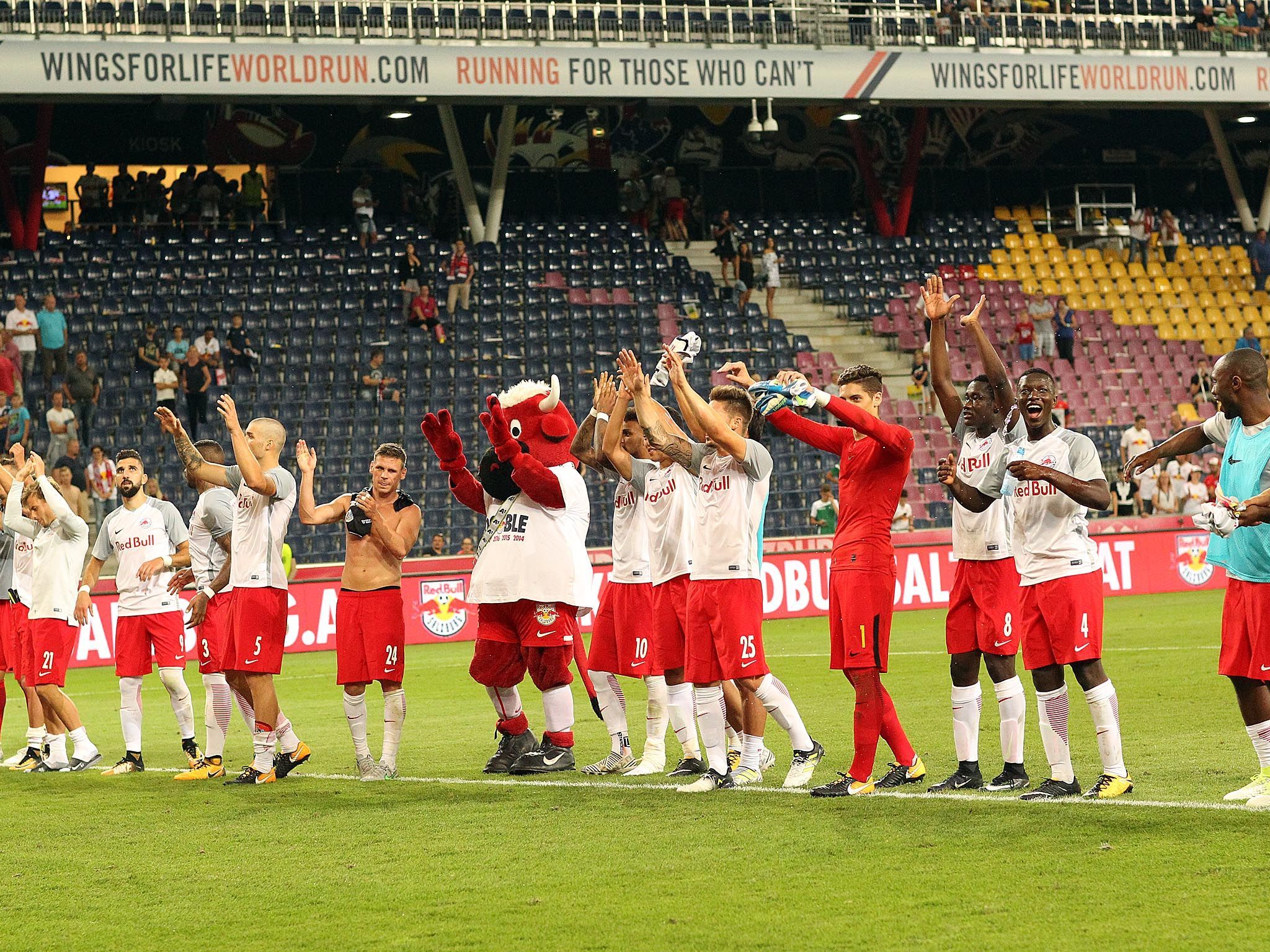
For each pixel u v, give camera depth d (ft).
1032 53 144.56
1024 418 38.70
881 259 169.89
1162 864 30.55
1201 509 35.55
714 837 35.42
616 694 48.91
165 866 34.88
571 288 156.15
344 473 133.28
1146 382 160.56
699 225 173.78
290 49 128.06
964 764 40.70
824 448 40.81
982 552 40.40
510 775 48.37
